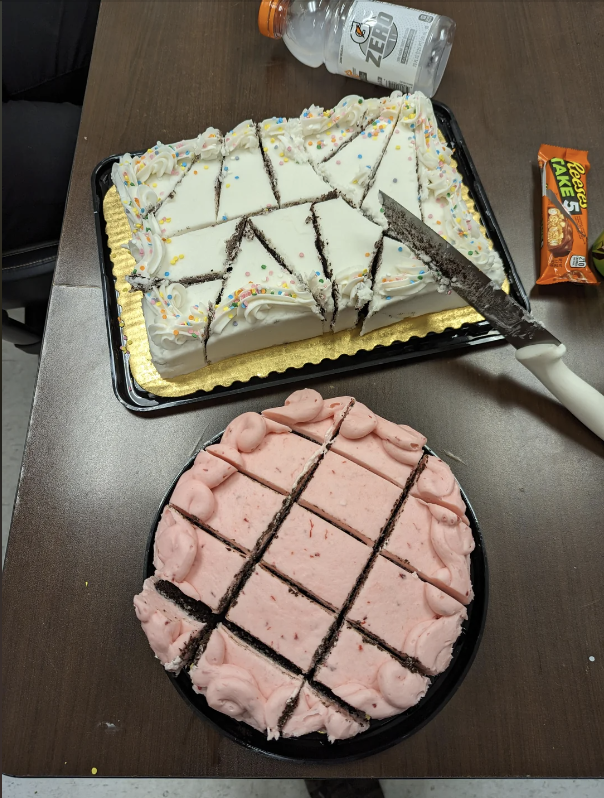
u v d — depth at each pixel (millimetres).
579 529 531
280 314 543
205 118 678
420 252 543
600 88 682
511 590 516
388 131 599
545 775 473
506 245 604
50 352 593
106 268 608
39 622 515
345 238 554
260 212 575
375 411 571
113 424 573
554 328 590
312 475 494
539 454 555
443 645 437
